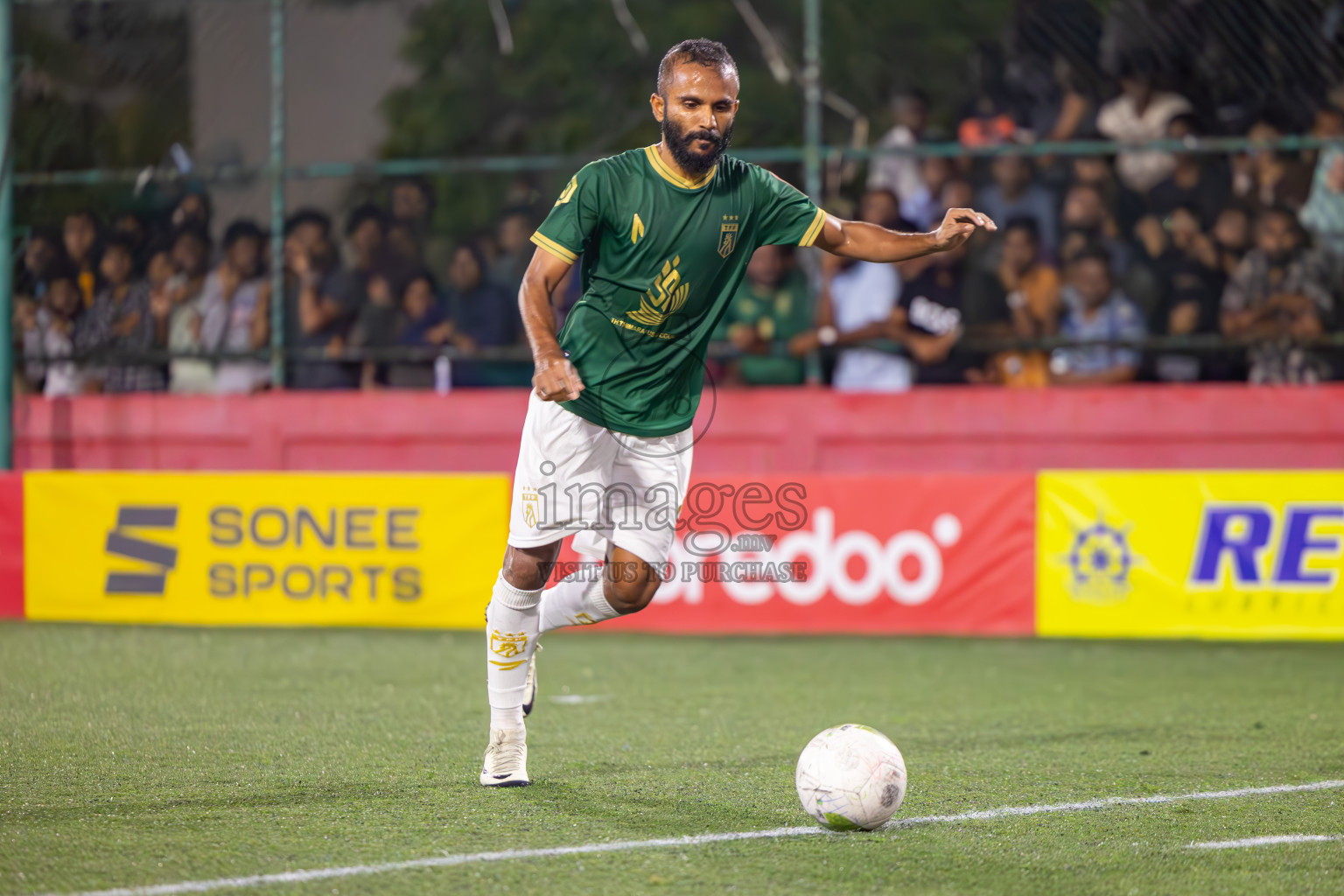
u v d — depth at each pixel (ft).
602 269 42.27
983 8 94.43
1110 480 79.00
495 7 110.22
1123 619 78.79
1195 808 41.42
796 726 55.72
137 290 96.99
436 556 81.76
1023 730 55.31
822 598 81.82
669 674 69.97
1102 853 36.17
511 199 96.07
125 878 33.42
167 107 99.60
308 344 96.43
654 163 41.83
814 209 43.98
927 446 90.94
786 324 93.45
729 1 119.85
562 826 38.52
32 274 97.09
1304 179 89.61
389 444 94.27
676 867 34.45
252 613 83.46
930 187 93.81
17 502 86.17
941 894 32.53
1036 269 92.07
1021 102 93.86
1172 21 90.27
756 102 112.68
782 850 36.14
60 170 97.91
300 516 82.79
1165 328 91.15
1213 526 77.92
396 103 118.52
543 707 60.29
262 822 38.83
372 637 81.05
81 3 98.02
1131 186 91.25
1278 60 89.30
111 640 78.84
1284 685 67.46
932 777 45.85
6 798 41.86
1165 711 59.93
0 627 83.46
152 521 84.58
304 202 110.83
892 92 97.71
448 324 95.96
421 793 42.70
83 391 99.50
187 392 99.86
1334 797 42.96
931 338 91.20
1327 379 91.61
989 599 80.43
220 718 56.29
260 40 100.63
